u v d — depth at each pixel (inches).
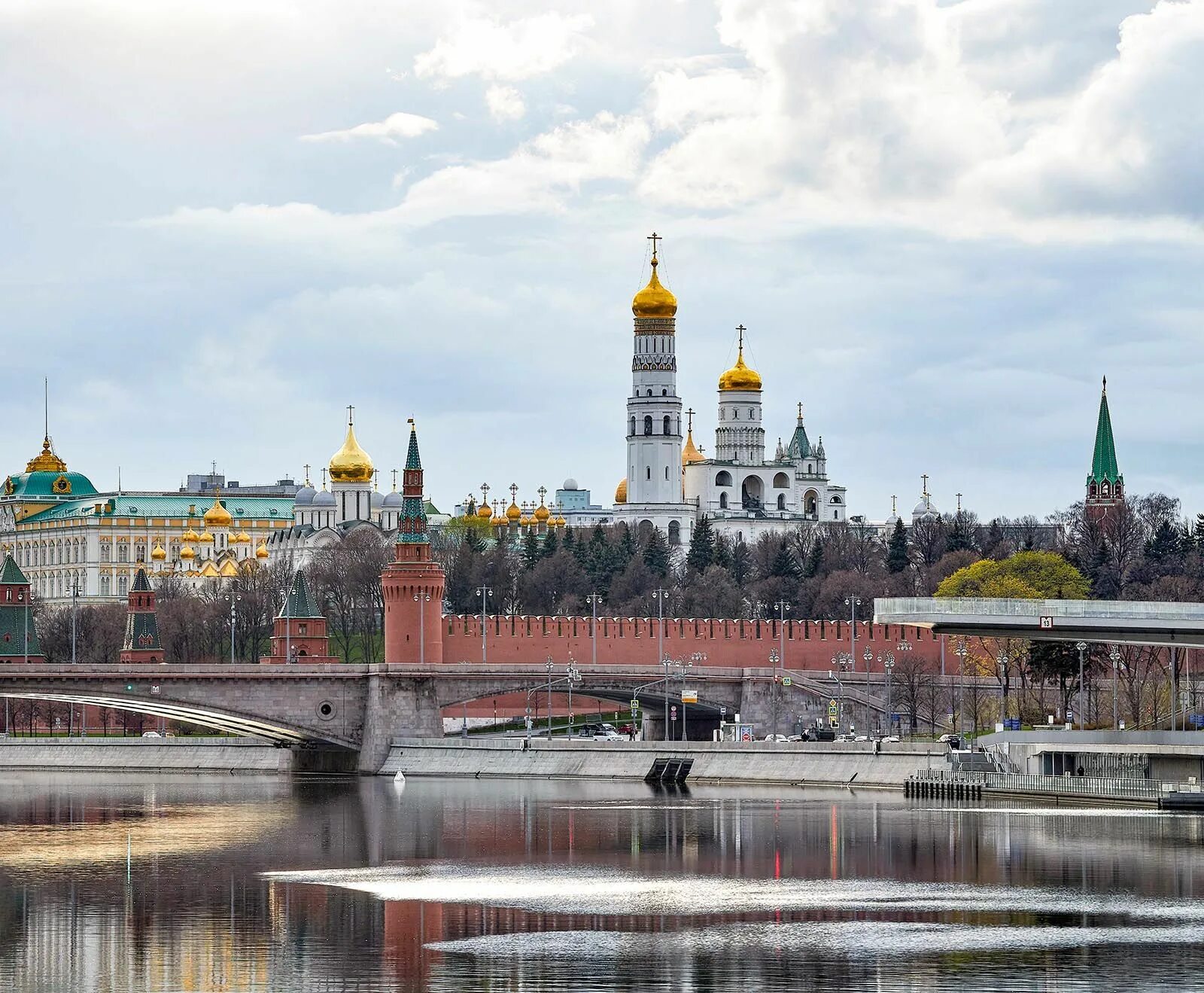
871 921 6884.8
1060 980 6008.9
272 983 6003.9
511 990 5910.4
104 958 6323.8
